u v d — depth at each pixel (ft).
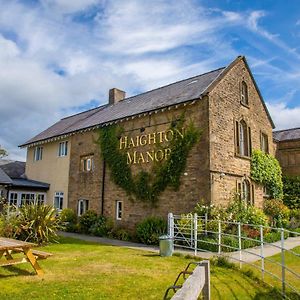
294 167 80.23
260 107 67.31
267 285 25.77
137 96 77.77
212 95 51.80
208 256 36.78
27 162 92.79
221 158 51.47
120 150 62.44
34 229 45.27
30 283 24.89
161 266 31.50
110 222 59.31
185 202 50.19
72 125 82.23
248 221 49.21
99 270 29.58
